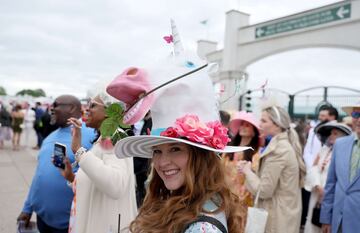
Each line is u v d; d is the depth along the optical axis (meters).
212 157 1.19
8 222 4.41
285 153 2.56
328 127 3.52
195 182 1.14
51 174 2.35
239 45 11.75
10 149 10.96
